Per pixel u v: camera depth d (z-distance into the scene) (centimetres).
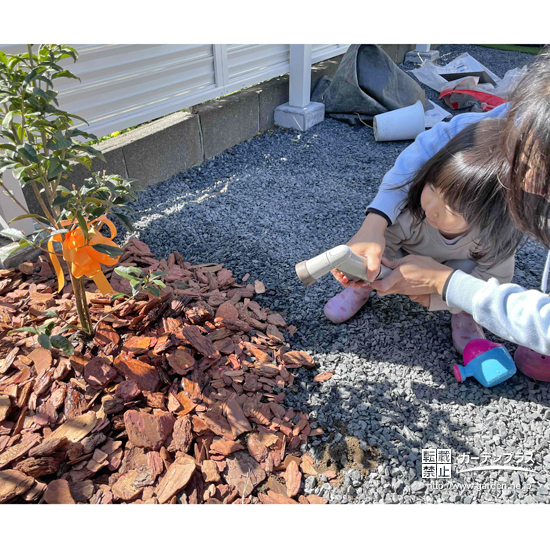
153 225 236
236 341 164
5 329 154
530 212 83
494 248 136
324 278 205
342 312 177
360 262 127
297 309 187
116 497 115
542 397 152
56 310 163
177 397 140
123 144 255
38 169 121
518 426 142
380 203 151
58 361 144
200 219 244
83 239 122
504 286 110
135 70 253
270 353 163
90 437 126
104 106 245
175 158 288
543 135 70
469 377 159
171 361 148
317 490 125
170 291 174
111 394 137
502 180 100
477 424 143
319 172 304
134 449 126
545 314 100
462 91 409
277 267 211
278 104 370
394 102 370
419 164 154
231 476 125
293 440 137
